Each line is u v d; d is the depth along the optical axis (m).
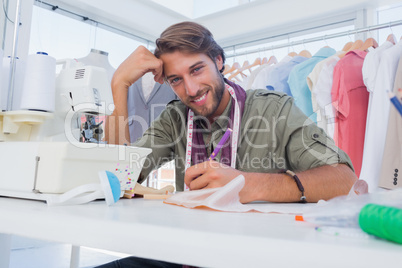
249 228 0.36
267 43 2.71
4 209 0.46
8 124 0.82
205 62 1.51
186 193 0.71
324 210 0.36
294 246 0.28
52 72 0.81
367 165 1.83
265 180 0.86
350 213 0.34
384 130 1.83
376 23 2.29
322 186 0.91
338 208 0.35
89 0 2.31
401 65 1.78
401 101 0.28
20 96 0.88
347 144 1.96
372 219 0.30
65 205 0.61
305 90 2.11
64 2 2.31
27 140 0.87
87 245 0.37
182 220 0.42
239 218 0.47
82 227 0.38
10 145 0.72
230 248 0.30
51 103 0.81
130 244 0.35
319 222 0.36
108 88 0.93
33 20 2.26
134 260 0.93
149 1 2.60
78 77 0.88
